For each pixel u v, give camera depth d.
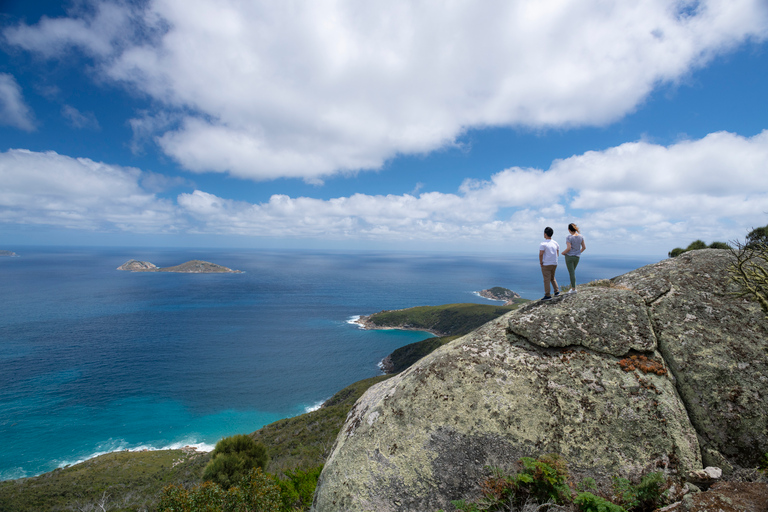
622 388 6.97
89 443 77.44
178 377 120.25
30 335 171.12
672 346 7.39
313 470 13.59
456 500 6.46
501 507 6.21
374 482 7.06
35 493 44.97
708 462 6.34
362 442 7.61
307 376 121.69
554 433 6.77
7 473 66.06
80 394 105.75
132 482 47.47
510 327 8.36
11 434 81.69
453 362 8.01
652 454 6.36
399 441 7.31
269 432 60.56
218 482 14.99
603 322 7.77
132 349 151.00
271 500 11.30
